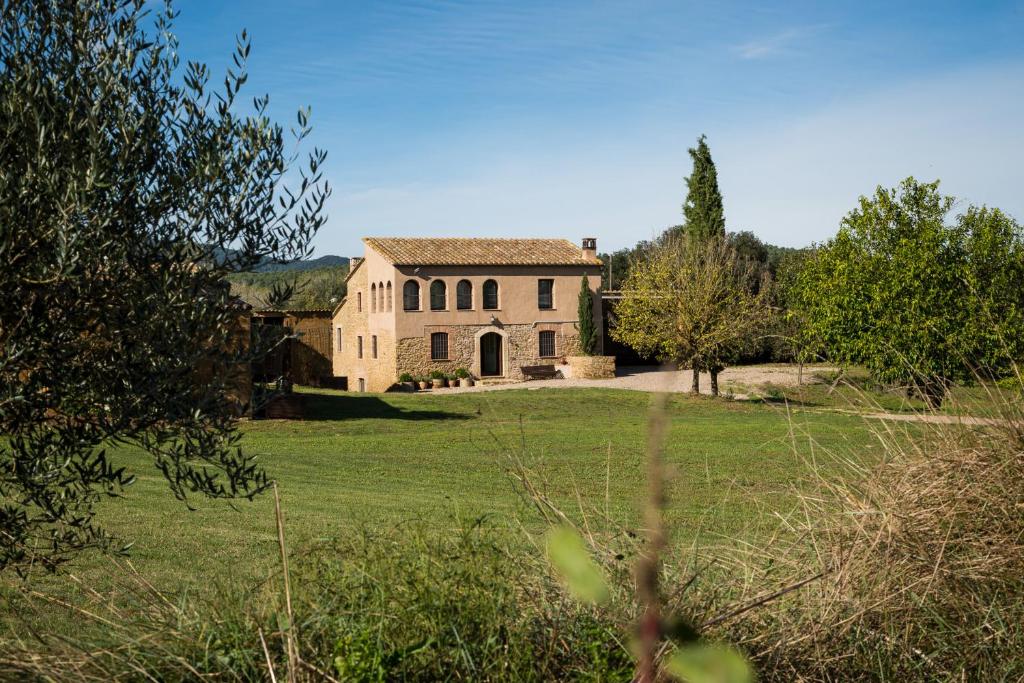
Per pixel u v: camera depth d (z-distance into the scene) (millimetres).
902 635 4133
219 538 8633
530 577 4020
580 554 715
